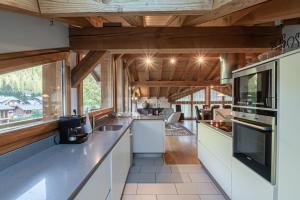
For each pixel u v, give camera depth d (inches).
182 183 134.7
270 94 70.7
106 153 74.0
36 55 81.0
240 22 116.4
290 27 114.5
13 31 67.8
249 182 84.4
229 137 104.7
